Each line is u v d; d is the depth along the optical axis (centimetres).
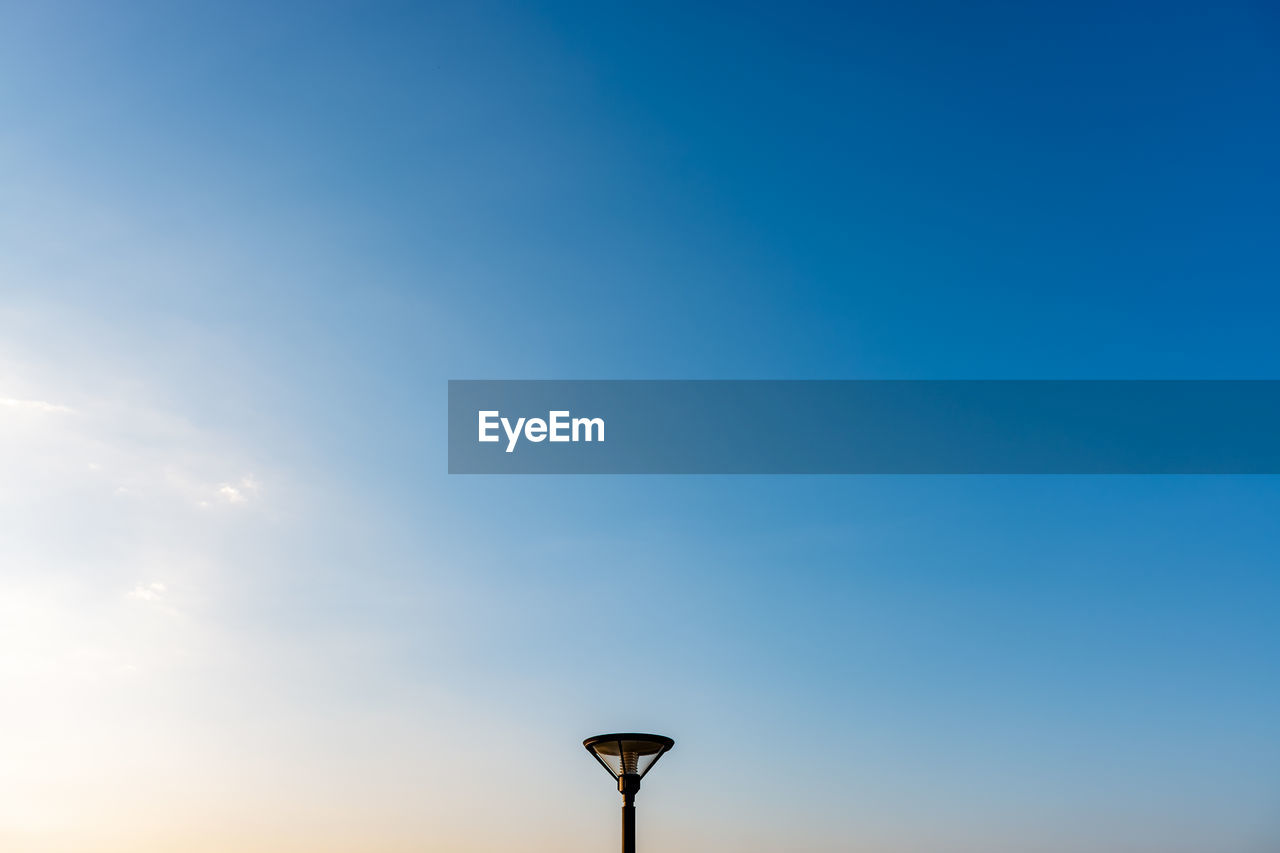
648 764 1512
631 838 1463
